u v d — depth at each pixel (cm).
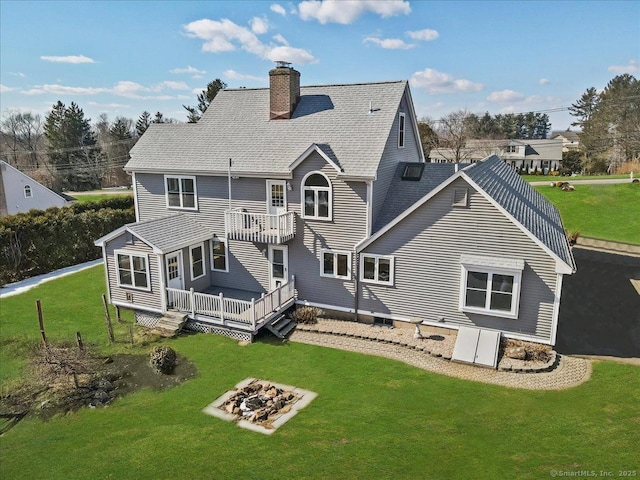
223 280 2378
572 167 7619
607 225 3662
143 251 2058
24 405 1496
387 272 1931
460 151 7175
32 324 2148
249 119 2444
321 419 1312
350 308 2052
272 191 2145
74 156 8969
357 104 2238
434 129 7781
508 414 1305
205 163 2267
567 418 1272
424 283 1856
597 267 2716
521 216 1728
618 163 7062
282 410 1379
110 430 1324
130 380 1631
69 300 2480
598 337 1833
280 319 2042
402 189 2127
